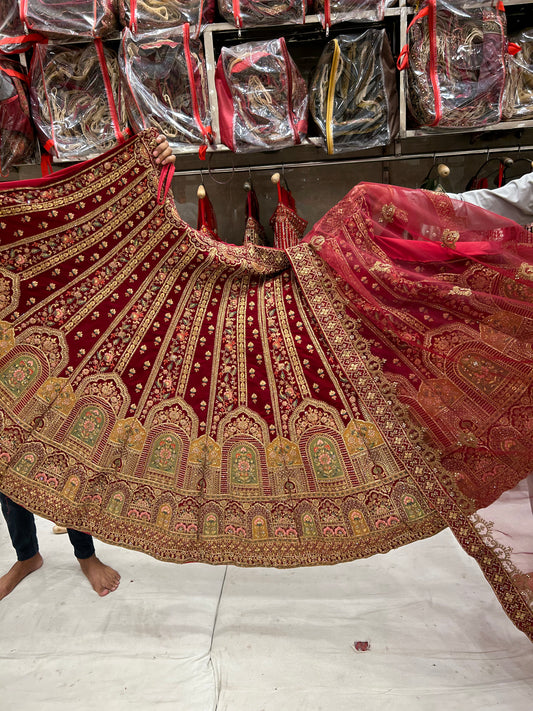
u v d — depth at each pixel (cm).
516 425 118
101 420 131
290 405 131
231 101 199
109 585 161
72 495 128
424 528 123
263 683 127
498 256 120
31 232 124
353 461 127
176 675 130
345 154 240
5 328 125
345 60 190
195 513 133
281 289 135
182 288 134
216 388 133
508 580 116
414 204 126
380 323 124
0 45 191
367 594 155
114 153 127
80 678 130
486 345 121
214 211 255
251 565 132
